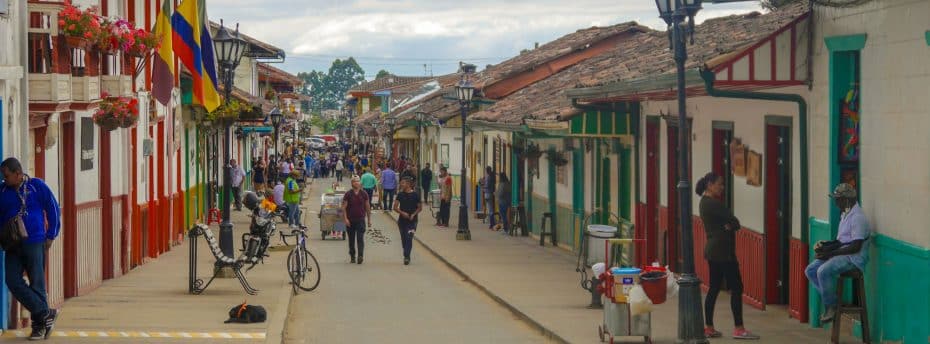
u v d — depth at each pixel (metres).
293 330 15.71
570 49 36.94
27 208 12.19
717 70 13.88
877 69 12.35
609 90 18.48
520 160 35.22
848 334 13.26
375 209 49.19
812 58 13.97
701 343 12.22
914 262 11.35
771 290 16.06
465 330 15.70
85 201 17.70
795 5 15.59
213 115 21.36
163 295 17.70
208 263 23.59
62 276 15.90
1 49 12.02
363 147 91.31
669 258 20.19
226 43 21.34
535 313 16.47
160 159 25.75
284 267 23.52
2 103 12.12
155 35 17.36
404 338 14.94
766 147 15.77
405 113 57.75
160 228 25.80
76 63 15.05
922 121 11.21
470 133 45.41
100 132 18.97
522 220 33.59
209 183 37.69
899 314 11.77
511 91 36.97
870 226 12.54
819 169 13.85
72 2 15.55
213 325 14.45
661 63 18.23
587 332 14.46
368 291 20.77
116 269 20.25
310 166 76.19
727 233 13.43
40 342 12.41
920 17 11.23
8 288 12.73
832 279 12.46
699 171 18.77
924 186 11.16
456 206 49.22
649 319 13.20
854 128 13.34
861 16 12.66
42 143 14.66
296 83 73.50
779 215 15.87
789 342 12.98
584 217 26.19
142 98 22.72
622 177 23.33
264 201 25.55
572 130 21.78
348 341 14.68
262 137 71.62
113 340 12.95
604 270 15.66
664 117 20.05
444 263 26.30
